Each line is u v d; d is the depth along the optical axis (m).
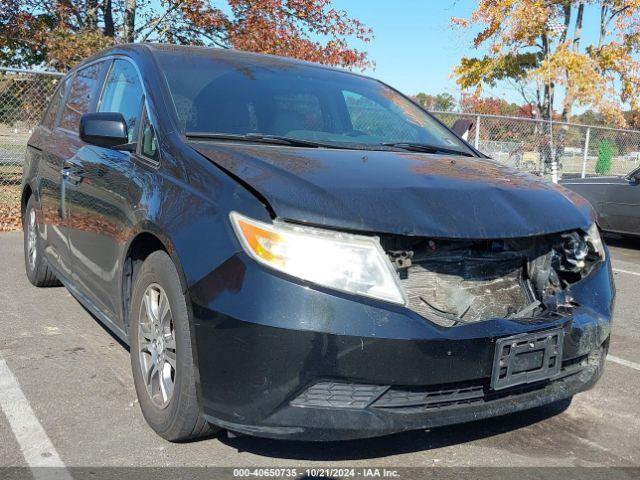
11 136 10.28
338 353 2.51
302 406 2.55
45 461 2.89
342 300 2.54
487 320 2.79
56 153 4.77
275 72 4.22
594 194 10.04
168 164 3.20
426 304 2.77
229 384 2.61
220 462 2.92
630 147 16.62
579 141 15.69
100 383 3.75
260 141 3.44
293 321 2.50
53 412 3.37
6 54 13.20
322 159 3.16
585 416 3.62
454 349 2.63
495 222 2.87
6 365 3.97
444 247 2.84
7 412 3.35
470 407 2.76
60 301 5.38
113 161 3.72
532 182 3.46
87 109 4.62
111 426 3.23
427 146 4.02
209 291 2.65
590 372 3.19
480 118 13.71
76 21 13.12
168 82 3.70
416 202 2.83
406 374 2.57
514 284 3.04
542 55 19.92
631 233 9.72
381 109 4.34
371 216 2.67
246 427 2.61
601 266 3.34
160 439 3.10
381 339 2.53
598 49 20.08
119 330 3.61
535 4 18.58
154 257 3.09
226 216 2.71
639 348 4.91
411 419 2.63
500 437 3.30
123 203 3.43
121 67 4.29
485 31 19.48
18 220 9.04
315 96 4.11
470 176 3.26
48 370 3.92
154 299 3.14
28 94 10.25
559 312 3.03
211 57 4.15
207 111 3.58
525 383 2.85
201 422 2.89
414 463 3.00
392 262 2.70
